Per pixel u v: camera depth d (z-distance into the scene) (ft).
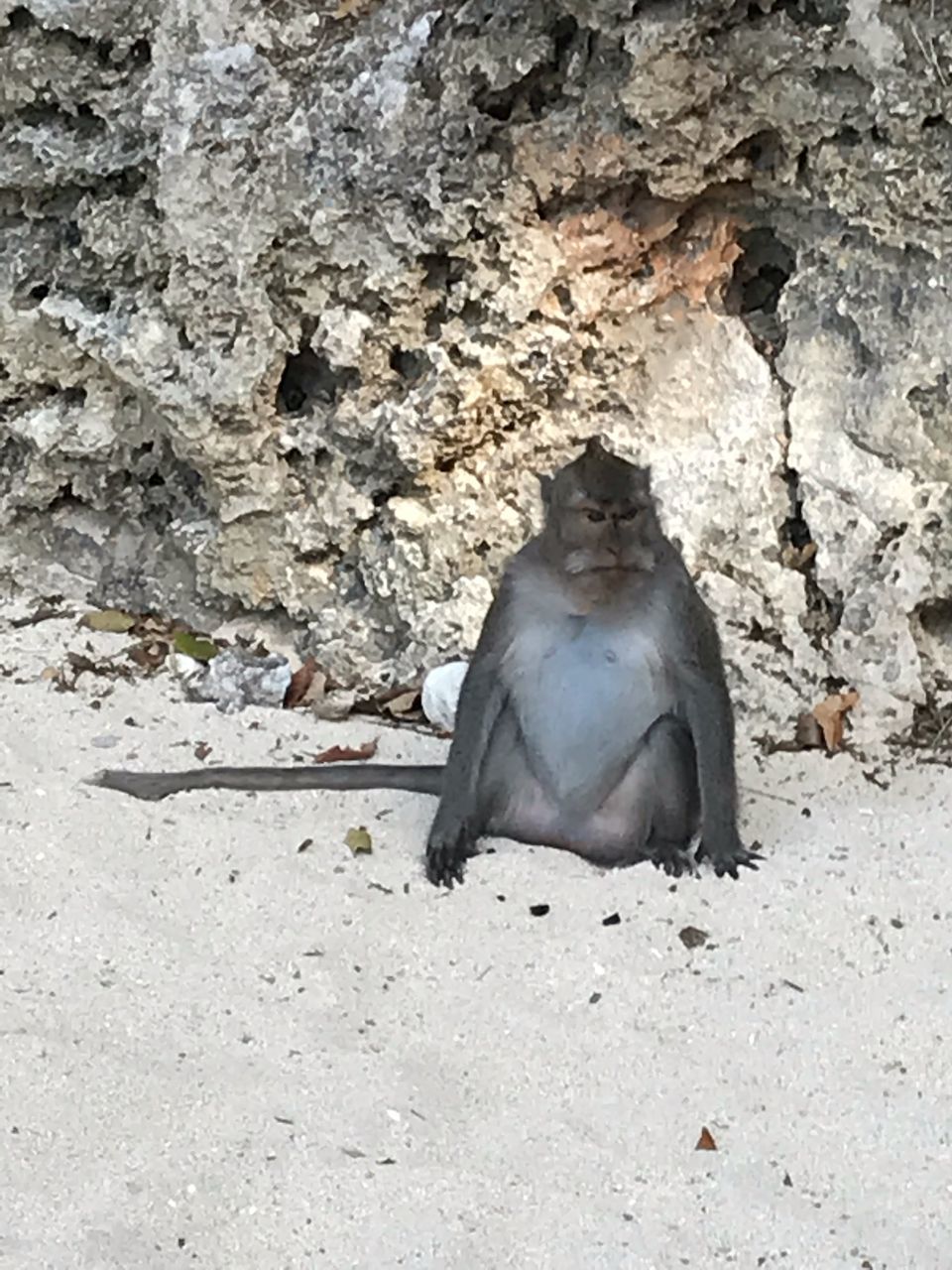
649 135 8.50
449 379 8.78
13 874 7.07
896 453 8.64
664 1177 5.67
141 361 8.95
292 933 6.84
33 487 9.50
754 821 7.84
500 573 8.91
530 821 7.67
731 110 8.55
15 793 7.64
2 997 6.36
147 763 8.12
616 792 7.59
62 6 8.96
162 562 9.45
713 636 7.54
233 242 8.80
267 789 7.85
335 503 9.07
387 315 8.91
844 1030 6.40
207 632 9.30
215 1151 5.66
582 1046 6.28
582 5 8.37
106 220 9.14
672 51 8.34
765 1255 5.36
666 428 8.94
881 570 8.64
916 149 8.37
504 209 8.68
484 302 8.79
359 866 7.32
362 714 8.80
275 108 8.80
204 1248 5.28
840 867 7.38
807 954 6.81
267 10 8.86
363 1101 5.93
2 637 9.12
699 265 8.93
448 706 8.53
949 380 8.50
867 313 8.66
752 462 8.81
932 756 8.43
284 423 9.09
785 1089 6.10
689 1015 6.47
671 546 7.53
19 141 9.21
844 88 8.43
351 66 8.79
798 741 8.54
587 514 7.29
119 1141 5.69
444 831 7.39
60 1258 5.19
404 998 6.52
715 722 7.41
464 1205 5.49
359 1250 5.30
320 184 8.79
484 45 8.59
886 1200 5.62
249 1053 6.16
